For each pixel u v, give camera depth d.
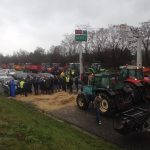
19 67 66.56
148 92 17.53
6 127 9.77
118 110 16.98
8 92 27.36
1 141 8.19
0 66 93.38
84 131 14.30
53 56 75.38
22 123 10.76
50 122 15.02
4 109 13.69
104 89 17.34
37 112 18.33
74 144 10.35
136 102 17.17
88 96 18.92
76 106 20.47
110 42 60.59
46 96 25.52
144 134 13.59
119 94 17.19
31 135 9.21
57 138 10.08
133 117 12.55
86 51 57.50
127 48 53.78
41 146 8.34
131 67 19.98
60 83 28.81
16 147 7.86
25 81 26.75
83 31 33.69
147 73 29.61
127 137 13.21
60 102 22.02
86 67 43.69
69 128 14.47
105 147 11.65
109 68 48.50
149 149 11.67
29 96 26.06
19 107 18.33
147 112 12.91
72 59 67.00
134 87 17.34
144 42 53.59
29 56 100.06
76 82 27.73
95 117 17.17
